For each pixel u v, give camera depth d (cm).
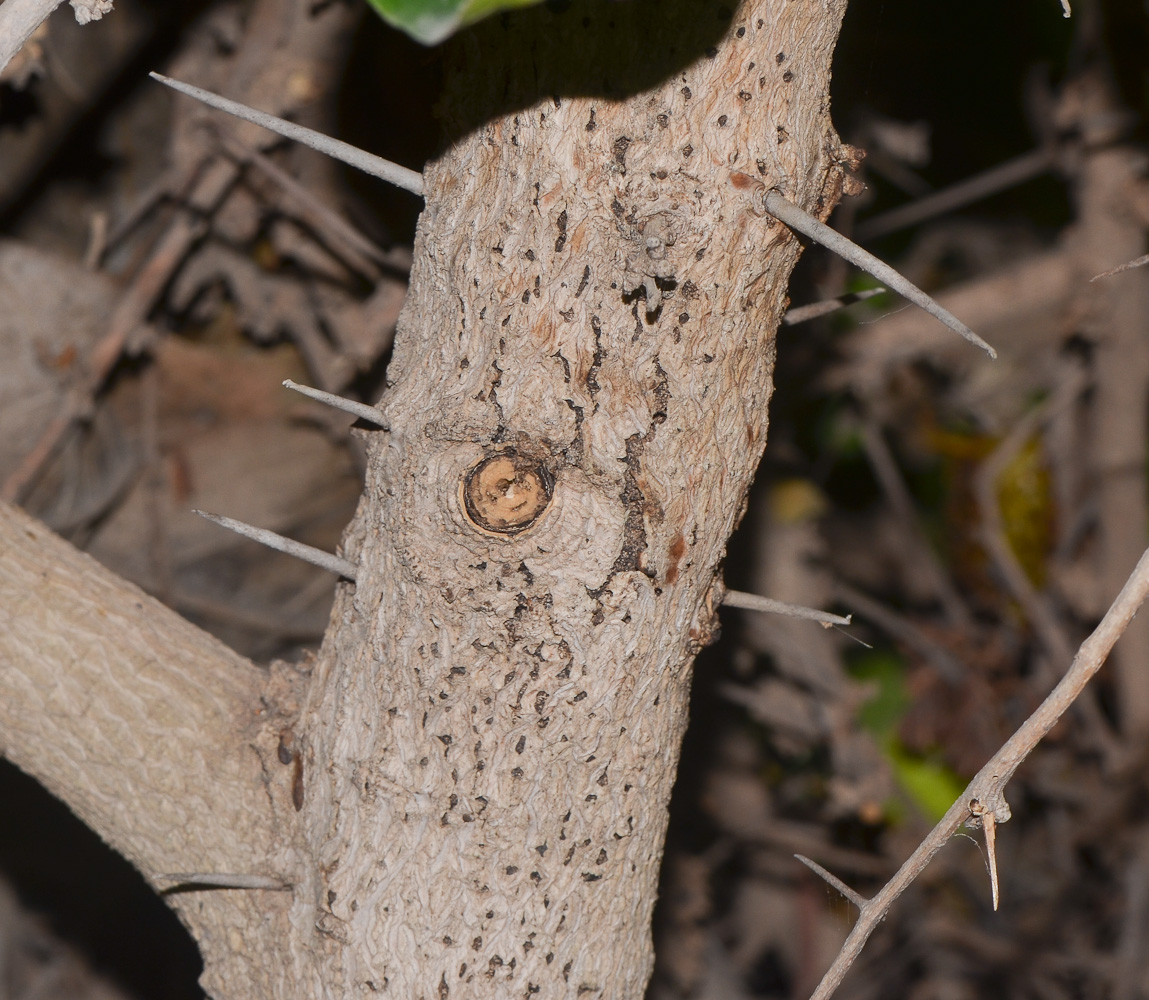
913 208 120
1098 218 118
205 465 121
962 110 130
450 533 76
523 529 76
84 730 81
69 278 108
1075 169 119
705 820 157
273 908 81
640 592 77
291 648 135
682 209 75
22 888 154
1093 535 138
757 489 132
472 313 77
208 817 81
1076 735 136
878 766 128
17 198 111
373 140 103
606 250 76
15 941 155
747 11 75
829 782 135
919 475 150
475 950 79
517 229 76
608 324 76
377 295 105
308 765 80
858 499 155
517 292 76
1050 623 131
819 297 107
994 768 76
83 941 158
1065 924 151
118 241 113
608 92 75
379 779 78
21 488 105
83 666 81
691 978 156
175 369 116
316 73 100
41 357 108
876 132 110
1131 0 110
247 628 130
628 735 78
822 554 140
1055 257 121
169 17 106
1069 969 151
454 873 78
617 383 76
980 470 136
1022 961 152
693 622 78
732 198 75
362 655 79
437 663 77
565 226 76
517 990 79
